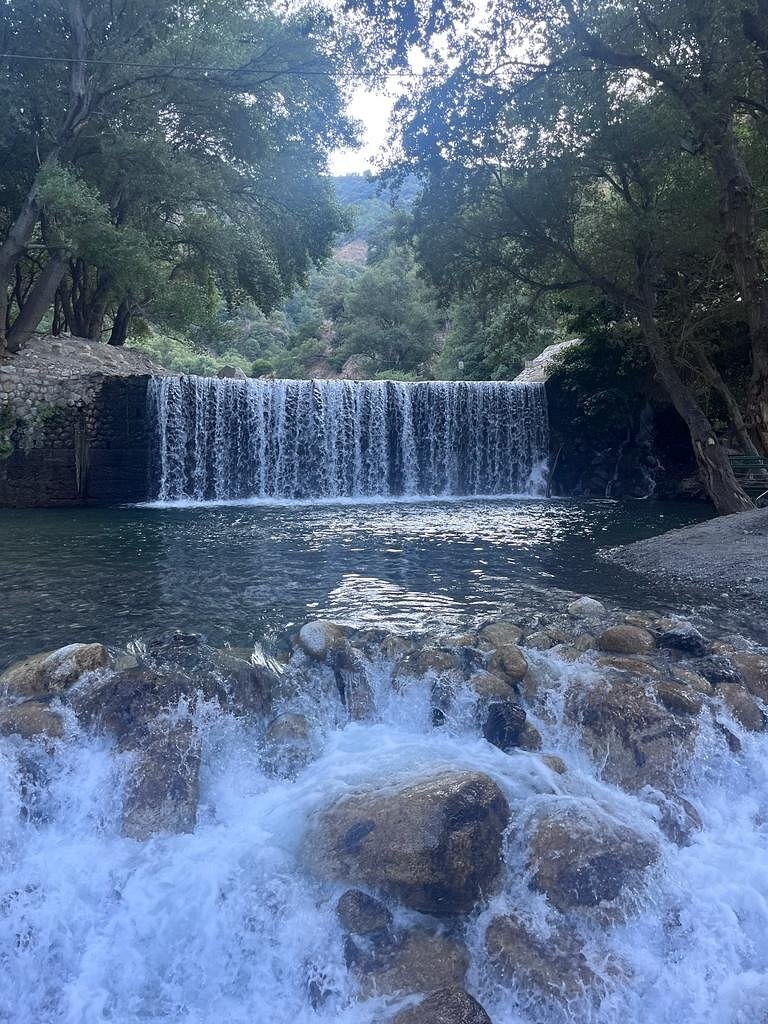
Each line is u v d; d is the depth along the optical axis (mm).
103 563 11117
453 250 21266
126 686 4988
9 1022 3357
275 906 3707
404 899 3666
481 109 16953
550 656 6285
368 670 5969
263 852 4027
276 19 26422
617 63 14516
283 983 3488
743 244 13961
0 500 21500
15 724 4641
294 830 4164
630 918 3762
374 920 3584
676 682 5758
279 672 5789
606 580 10172
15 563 11055
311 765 4871
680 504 22844
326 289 89875
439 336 74625
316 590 9164
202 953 3646
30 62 23594
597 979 3436
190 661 5766
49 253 27250
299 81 27453
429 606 8359
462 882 3723
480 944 3559
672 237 17891
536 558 11992
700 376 24797
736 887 4027
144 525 16344
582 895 3777
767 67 13289
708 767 5004
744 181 13953
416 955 3441
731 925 3805
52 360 23281
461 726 5414
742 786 5031
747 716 5512
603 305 26234
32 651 6387
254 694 5414
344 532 15195
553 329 44531
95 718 4797
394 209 21766
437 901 3680
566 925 3682
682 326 21266
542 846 3961
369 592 9094
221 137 28422
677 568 10789
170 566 10875
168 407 23250
